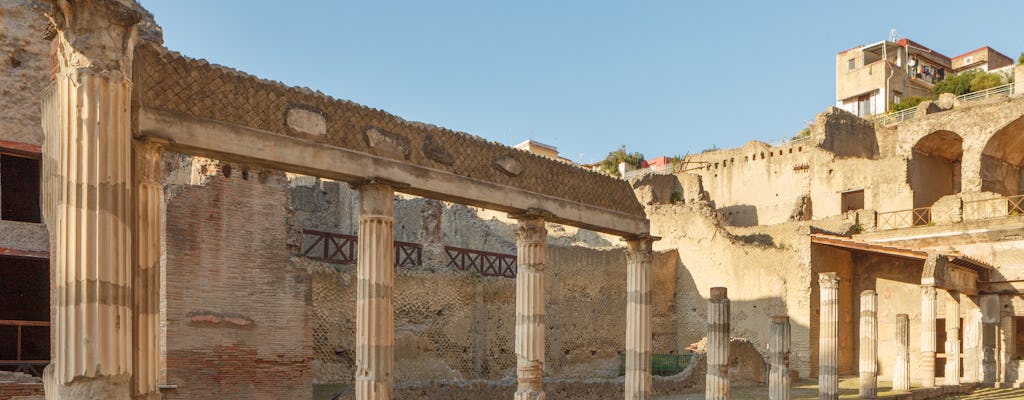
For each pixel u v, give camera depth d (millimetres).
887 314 42312
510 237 46438
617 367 42562
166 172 24000
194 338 22703
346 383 29891
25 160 21172
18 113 19453
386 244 16188
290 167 14977
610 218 21812
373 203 16141
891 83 82000
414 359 32844
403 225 40500
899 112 63594
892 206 47938
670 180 58188
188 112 13289
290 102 14938
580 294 41781
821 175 52562
